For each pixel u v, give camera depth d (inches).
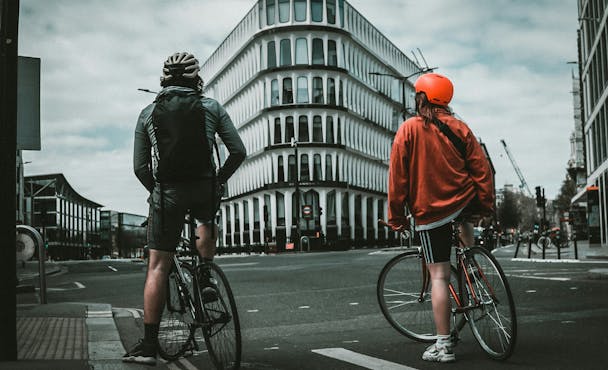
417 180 185.9
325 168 2468.0
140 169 178.1
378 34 3021.7
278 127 2500.0
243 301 366.9
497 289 176.1
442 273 182.9
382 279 217.9
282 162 2490.2
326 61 2498.8
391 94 3176.7
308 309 318.7
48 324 260.4
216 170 180.9
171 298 188.9
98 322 267.0
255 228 2716.5
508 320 172.9
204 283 173.3
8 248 171.3
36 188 4355.3
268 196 2556.6
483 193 184.4
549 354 181.9
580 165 3400.6
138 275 778.2
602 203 1539.1
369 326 254.5
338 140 2522.1
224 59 3093.0
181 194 170.7
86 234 5378.9
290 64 2490.2
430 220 183.3
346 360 182.2
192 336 184.7
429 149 184.2
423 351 193.6
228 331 161.6
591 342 198.1
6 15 171.9
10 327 172.9
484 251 181.3
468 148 185.5
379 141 3011.8
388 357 185.8
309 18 2487.7
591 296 331.3
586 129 1800.0
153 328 177.5
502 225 5319.9
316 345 212.4
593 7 1572.3
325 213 2456.9
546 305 298.2
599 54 1526.8
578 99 3459.6
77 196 5017.2
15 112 172.2
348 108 2596.0
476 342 206.4
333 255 1369.3
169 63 177.3
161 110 169.2
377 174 2972.4
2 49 171.8
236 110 2933.1
